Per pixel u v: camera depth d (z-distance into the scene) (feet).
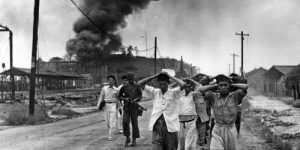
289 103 97.50
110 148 29.04
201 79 26.04
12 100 94.22
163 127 19.22
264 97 149.48
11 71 97.76
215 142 17.13
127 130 30.01
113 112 33.94
